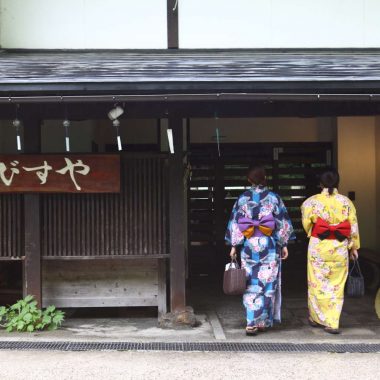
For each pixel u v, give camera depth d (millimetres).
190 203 9672
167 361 4613
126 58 6566
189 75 5160
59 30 7098
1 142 7199
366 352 4879
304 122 9805
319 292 5555
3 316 5871
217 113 5719
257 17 7195
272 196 5504
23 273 5934
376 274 8094
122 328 5789
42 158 5707
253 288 5449
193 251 9664
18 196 5863
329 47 7238
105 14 7117
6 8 7082
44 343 5141
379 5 7277
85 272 6160
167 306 6496
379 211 9500
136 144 9312
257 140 9742
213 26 7168
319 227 5523
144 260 6176
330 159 9797
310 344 5129
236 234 5500
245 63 6035
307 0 7230
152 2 7133
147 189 5891
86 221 5883
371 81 4949
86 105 5582
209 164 9727
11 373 4309
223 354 4809
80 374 4289
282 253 5688
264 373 4320
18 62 6094
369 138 9664
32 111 5562
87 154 5742
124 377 4227
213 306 6910
